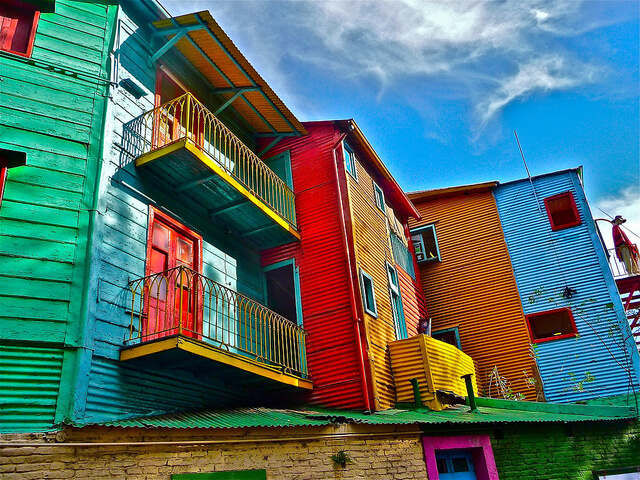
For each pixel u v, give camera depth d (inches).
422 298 768.3
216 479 309.9
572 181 776.9
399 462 397.7
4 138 326.0
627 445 503.8
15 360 278.4
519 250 765.3
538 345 698.2
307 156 584.1
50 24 381.4
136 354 321.7
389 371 508.4
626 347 653.9
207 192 437.4
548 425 478.9
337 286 504.1
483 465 434.9
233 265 487.8
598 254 716.0
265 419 358.3
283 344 475.5
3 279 292.2
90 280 316.5
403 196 725.9
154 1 437.7
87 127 361.7
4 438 251.1
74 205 332.8
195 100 422.3
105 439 278.5
